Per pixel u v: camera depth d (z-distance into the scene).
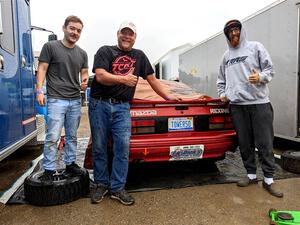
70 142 3.06
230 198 2.82
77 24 2.83
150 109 3.05
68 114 3.00
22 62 3.92
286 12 4.21
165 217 2.44
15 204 2.75
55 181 2.74
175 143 2.99
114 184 2.78
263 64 2.90
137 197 2.89
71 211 2.58
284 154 3.72
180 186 3.18
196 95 3.66
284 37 4.28
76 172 3.01
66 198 2.73
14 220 2.42
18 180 3.47
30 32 4.59
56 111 2.84
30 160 4.54
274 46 4.51
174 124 3.12
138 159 2.98
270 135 2.95
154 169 3.87
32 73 4.62
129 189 3.11
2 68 2.98
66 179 2.81
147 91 3.48
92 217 2.46
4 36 3.13
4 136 2.98
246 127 3.08
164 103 3.06
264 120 2.92
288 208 2.56
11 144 3.25
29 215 2.51
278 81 4.46
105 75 2.54
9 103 3.21
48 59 2.81
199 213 2.50
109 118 2.73
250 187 3.11
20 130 3.69
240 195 2.89
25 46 4.18
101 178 2.86
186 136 3.09
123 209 2.61
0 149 2.84
